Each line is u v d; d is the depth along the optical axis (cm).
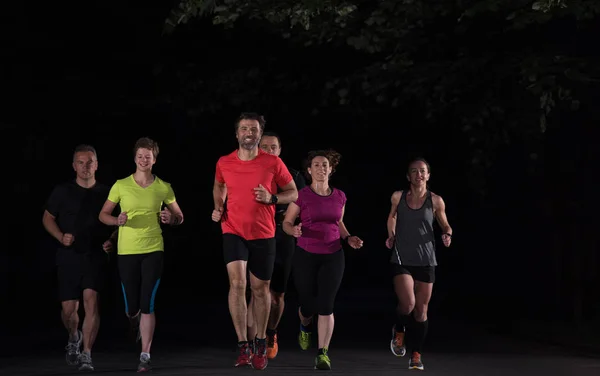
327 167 1223
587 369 1254
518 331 1873
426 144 2291
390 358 1380
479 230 2506
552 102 1666
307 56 2036
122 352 1443
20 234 2400
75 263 1223
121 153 2436
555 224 2092
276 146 1330
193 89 2089
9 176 2380
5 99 2283
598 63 1683
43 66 2262
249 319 1298
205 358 1355
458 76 1750
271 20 1717
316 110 2023
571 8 1593
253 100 2055
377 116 2191
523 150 2080
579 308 1992
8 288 2320
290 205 1223
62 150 2409
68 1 2220
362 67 2009
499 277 2442
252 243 1178
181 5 1764
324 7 1680
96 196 1239
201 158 2534
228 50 2108
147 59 2183
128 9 2191
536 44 1784
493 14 1723
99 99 2259
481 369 1248
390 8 1750
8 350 1462
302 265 1227
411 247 1230
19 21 2241
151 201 1189
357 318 2344
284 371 1194
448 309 2569
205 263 3297
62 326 1898
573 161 2052
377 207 3109
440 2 1741
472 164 1762
